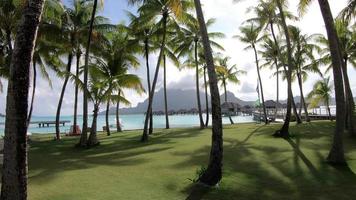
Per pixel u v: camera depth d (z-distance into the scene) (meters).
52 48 28.52
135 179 12.02
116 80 23.17
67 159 16.83
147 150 19.14
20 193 6.14
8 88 6.22
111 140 25.70
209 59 12.09
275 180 11.81
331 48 14.45
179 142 22.38
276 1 24.42
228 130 30.50
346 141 20.20
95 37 26.45
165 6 24.84
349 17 17.83
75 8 28.30
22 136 6.18
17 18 23.34
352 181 11.57
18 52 6.13
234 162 14.73
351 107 22.05
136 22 27.80
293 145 19.00
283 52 40.31
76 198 9.77
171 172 13.03
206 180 11.24
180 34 31.11
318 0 14.86
